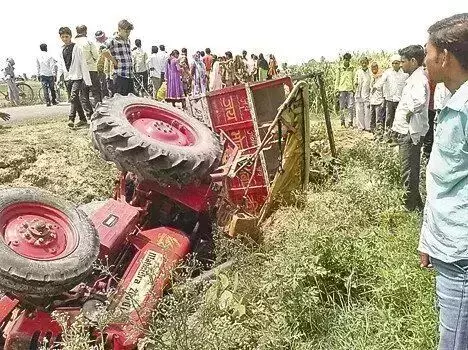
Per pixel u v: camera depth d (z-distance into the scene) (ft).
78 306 14.55
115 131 17.79
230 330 13.01
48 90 49.01
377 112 35.88
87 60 32.58
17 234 13.71
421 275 14.32
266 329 13.32
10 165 25.52
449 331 9.16
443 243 9.04
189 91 50.90
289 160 20.61
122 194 18.99
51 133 30.30
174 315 13.03
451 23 8.99
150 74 47.88
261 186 21.71
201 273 17.31
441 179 9.01
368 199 20.04
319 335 13.43
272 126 19.85
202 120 23.02
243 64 56.08
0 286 12.84
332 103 52.19
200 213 19.49
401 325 12.94
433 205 9.20
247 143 22.33
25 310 13.74
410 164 21.04
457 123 8.59
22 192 14.82
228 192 20.65
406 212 20.43
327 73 55.36
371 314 13.55
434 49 9.16
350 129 35.29
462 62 8.96
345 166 25.89
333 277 15.15
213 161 19.34
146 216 18.70
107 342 13.84
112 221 16.89
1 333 14.14
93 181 25.95
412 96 20.17
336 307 14.37
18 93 54.80
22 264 12.82
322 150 27.76
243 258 16.14
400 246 16.48
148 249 16.61
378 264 15.52
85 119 32.99
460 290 8.96
